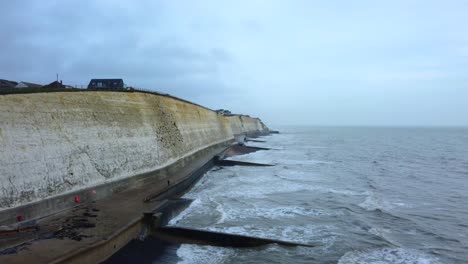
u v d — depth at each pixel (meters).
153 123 32.72
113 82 39.38
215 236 17.53
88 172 20.61
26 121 16.69
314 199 27.39
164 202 20.86
